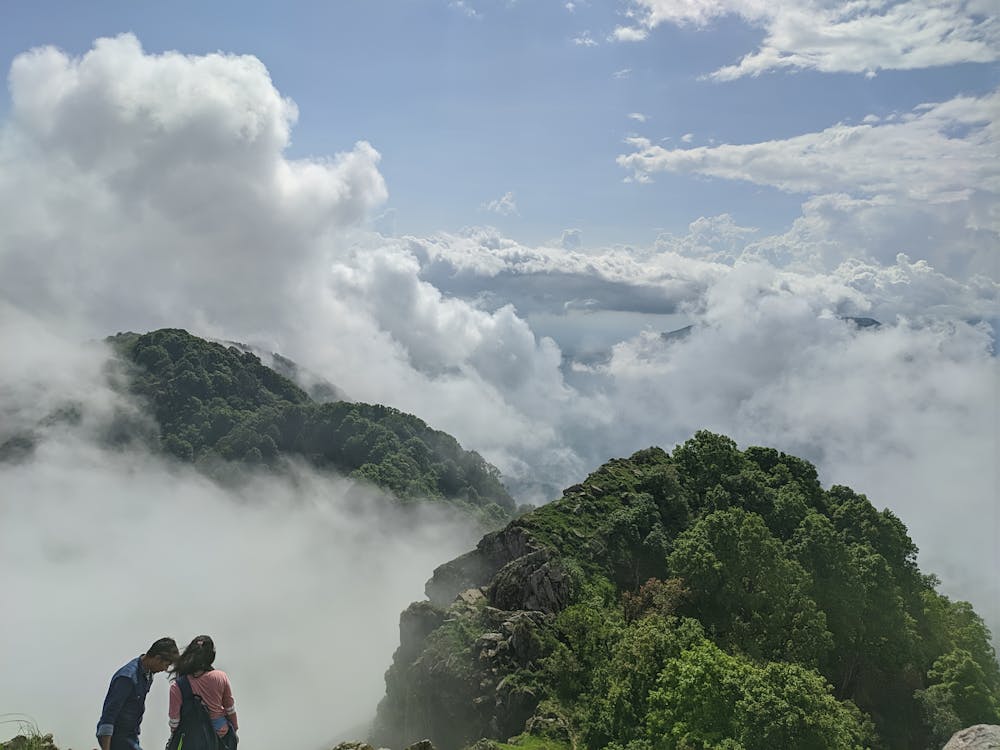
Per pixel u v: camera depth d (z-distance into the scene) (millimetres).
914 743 81562
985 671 89688
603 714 64625
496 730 72062
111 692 19734
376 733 89562
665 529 102688
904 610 93062
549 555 90562
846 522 104938
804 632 77938
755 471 114438
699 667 55344
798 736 48562
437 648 82562
